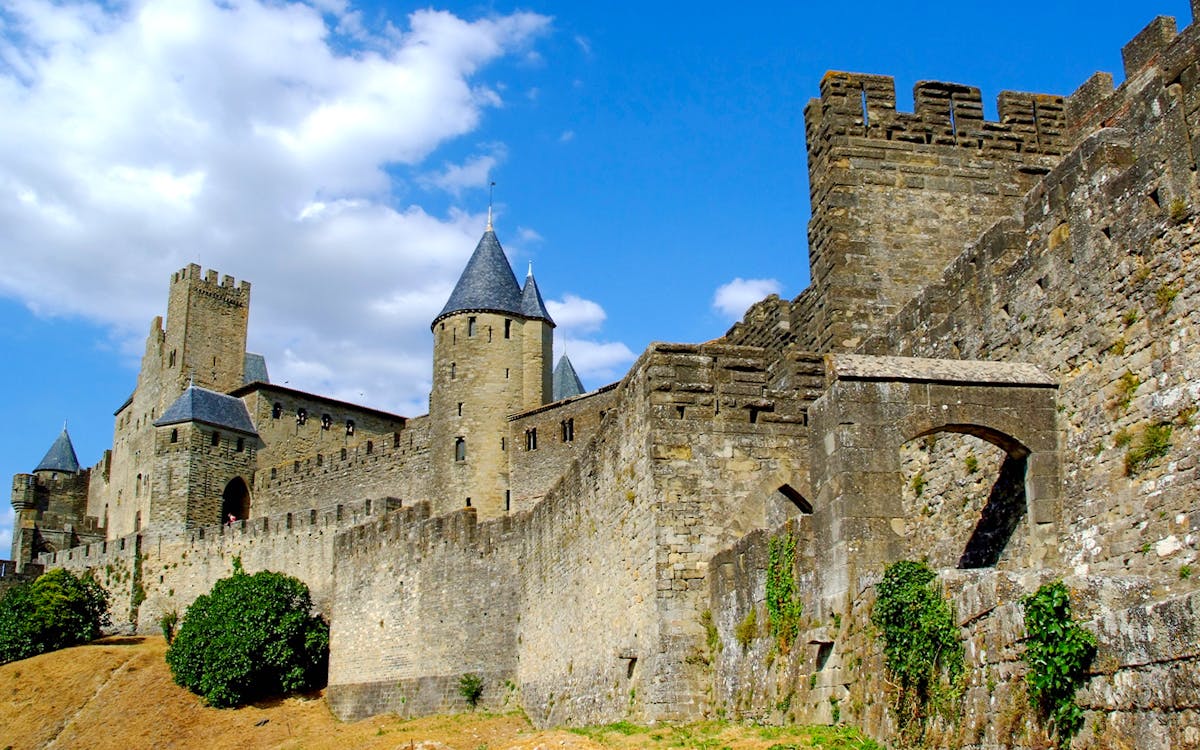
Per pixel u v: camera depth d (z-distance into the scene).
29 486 119.44
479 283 88.19
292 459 106.56
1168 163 19.33
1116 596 13.82
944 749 15.74
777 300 37.03
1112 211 20.53
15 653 79.12
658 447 26.80
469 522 55.50
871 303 31.33
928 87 33.19
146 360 121.25
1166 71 19.62
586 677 32.81
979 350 24.22
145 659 72.62
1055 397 21.36
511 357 86.81
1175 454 18.53
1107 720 12.94
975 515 23.73
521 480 83.69
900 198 32.19
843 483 20.52
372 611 61.25
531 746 23.20
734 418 27.17
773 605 22.17
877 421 20.88
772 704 21.66
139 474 113.94
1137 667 12.64
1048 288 22.12
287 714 63.28
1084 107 33.06
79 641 81.88
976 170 32.69
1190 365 18.47
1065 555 20.58
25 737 65.00
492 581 53.25
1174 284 18.95
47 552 112.69
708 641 25.41
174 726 63.19
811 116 33.81
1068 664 13.42
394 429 115.50
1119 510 19.52
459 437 85.38
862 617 18.95
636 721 26.56
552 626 38.66
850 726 18.77
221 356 119.38
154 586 94.00
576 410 81.88
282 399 107.50
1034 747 13.93
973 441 24.14
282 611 69.25
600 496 32.19
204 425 101.06
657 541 26.17
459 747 39.09
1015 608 14.77
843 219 31.86
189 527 97.00
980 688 15.26
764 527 26.47
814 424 21.67
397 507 77.81
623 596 28.86
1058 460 21.05
